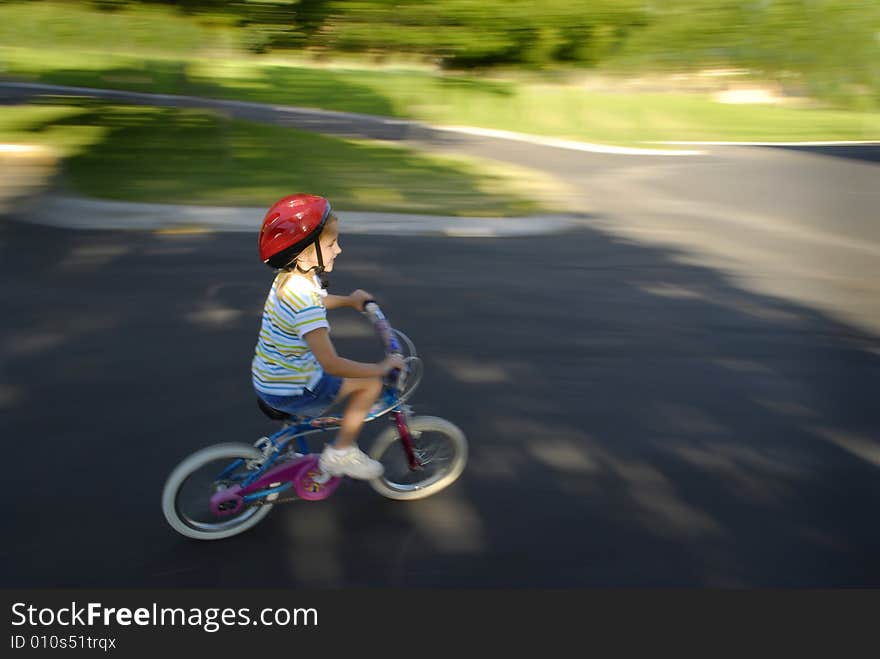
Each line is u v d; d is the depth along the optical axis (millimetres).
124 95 23297
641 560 3445
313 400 3250
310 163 13188
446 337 5820
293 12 13977
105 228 8422
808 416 4785
